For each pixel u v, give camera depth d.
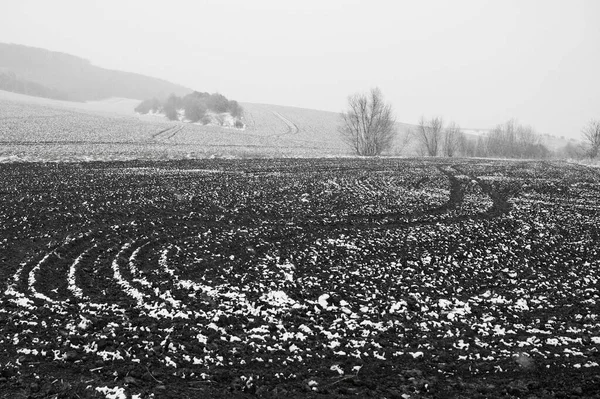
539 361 9.30
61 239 15.84
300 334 10.02
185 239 16.75
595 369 9.05
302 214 21.67
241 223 19.58
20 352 8.62
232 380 8.18
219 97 107.12
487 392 8.15
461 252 16.56
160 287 12.21
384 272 14.26
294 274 13.70
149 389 7.72
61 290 11.82
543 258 16.30
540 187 32.66
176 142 56.41
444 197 27.64
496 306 12.11
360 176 35.06
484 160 52.53
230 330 10.02
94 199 22.23
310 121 115.69
